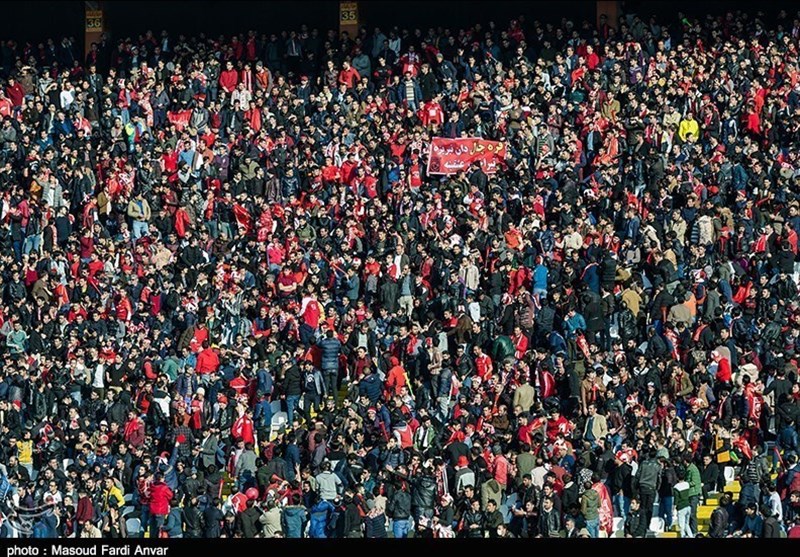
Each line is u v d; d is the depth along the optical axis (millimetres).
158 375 189125
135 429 180750
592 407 175750
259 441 184000
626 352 191000
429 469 167000
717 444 170875
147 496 171875
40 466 182000
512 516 168125
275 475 171625
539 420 173750
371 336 195625
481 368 189375
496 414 178625
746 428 175500
